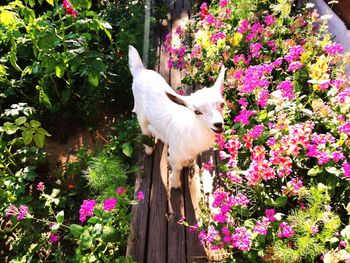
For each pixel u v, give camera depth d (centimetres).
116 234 242
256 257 212
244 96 318
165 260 252
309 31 369
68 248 290
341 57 310
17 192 304
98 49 436
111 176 285
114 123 398
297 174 251
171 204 284
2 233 305
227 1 407
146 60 433
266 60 336
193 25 489
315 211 201
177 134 258
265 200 227
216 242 213
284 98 272
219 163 310
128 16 483
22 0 446
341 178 225
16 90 406
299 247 194
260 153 222
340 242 191
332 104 279
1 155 320
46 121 404
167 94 239
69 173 340
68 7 342
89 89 405
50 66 340
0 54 411
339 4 405
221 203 219
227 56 350
